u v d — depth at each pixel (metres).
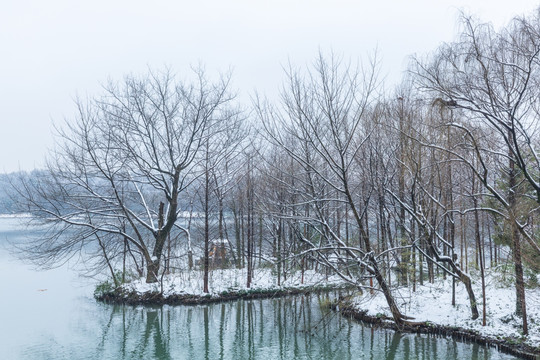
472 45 15.48
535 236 19.22
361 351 18.47
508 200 18.39
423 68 16.95
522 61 15.59
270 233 35.97
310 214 26.72
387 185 23.23
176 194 30.97
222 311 26.55
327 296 27.48
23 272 40.06
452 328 19.53
